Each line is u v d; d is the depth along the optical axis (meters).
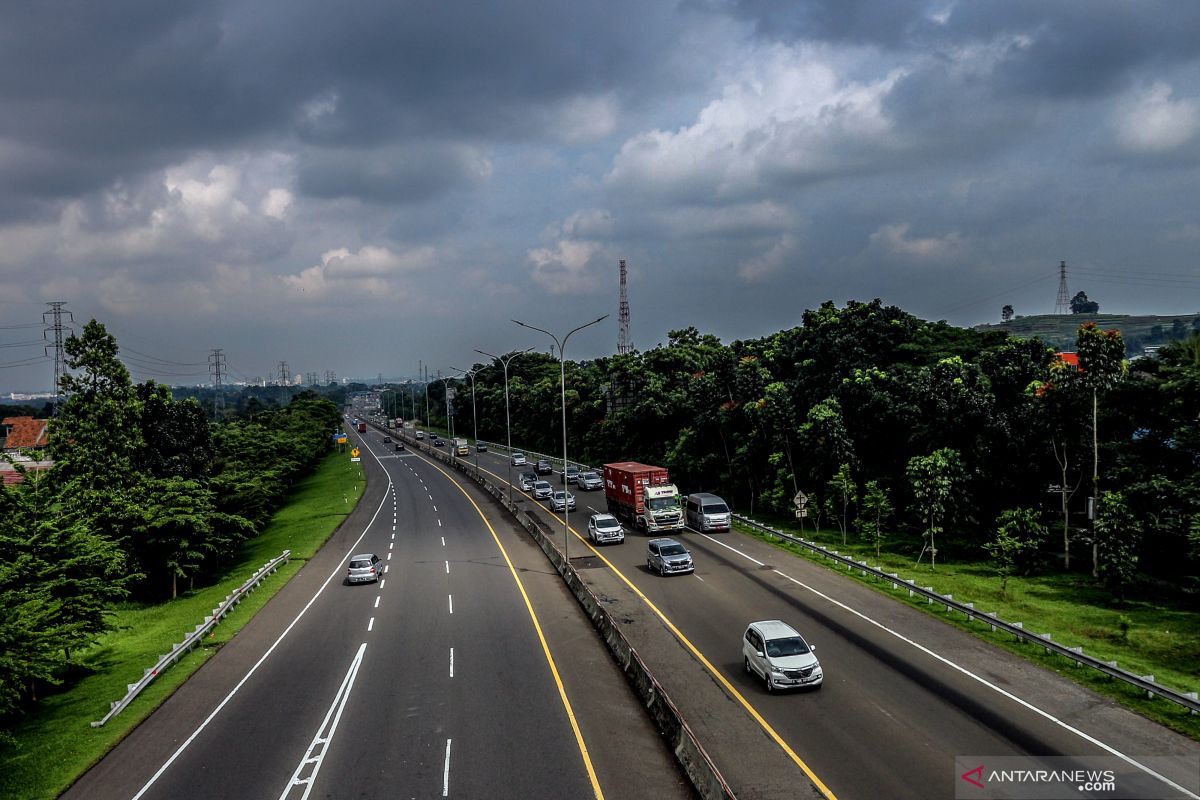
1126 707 21.20
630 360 93.31
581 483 79.06
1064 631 29.30
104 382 49.31
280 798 18.12
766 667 23.48
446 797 17.81
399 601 37.47
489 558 47.78
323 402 158.00
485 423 152.00
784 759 18.78
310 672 27.39
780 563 41.44
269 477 67.25
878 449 52.75
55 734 23.38
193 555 46.28
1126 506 35.62
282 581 43.78
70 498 41.84
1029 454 44.44
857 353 57.47
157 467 54.22
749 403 58.00
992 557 41.53
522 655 28.31
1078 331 40.59
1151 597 34.91
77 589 31.09
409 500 77.94
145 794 18.77
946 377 46.53
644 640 29.16
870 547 46.44
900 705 21.77
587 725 21.77
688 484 72.50
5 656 22.97
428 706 23.55
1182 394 38.47
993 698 22.03
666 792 17.78
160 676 27.95
